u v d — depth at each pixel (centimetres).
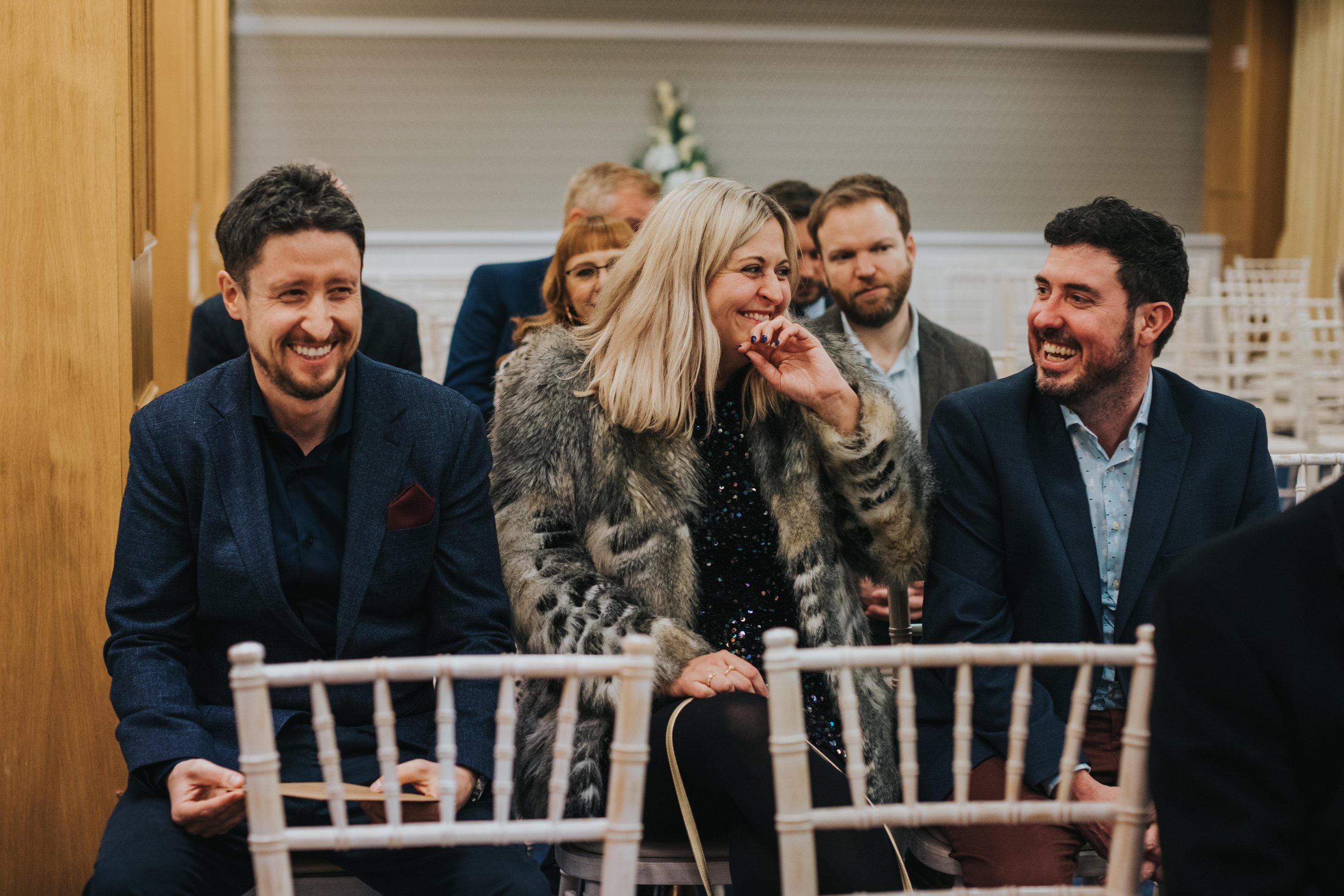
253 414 167
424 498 169
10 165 201
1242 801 101
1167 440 189
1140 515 185
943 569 190
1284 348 522
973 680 183
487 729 166
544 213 988
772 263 188
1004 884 166
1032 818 128
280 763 161
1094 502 190
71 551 206
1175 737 104
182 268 484
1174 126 1057
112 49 202
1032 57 1034
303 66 954
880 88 1018
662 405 183
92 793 208
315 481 169
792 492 188
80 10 201
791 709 122
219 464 164
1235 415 191
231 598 163
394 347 320
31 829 207
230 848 157
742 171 1011
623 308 190
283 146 959
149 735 155
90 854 208
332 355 161
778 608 190
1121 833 128
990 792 175
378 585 167
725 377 195
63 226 203
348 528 166
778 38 997
